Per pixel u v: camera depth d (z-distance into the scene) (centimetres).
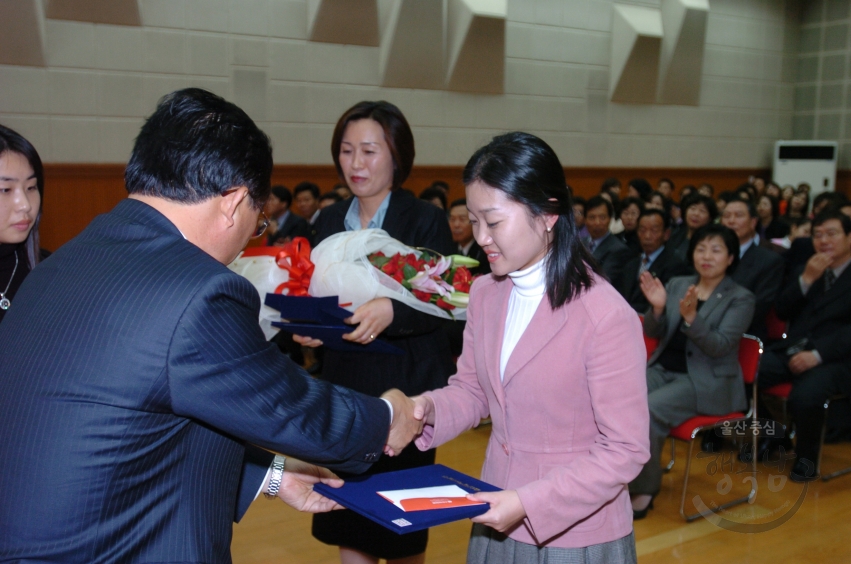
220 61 759
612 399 128
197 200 106
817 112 1163
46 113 686
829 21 1140
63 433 94
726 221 473
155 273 99
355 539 204
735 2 1098
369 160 207
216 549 104
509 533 139
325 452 111
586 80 979
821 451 377
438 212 217
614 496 130
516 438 139
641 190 830
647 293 334
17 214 186
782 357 389
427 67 852
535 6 924
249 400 100
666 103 1050
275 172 796
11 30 655
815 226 387
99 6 691
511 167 127
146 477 98
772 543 295
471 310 156
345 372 206
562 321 132
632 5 995
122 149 720
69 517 93
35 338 99
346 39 812
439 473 145
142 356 95
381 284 187
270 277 198
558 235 133
